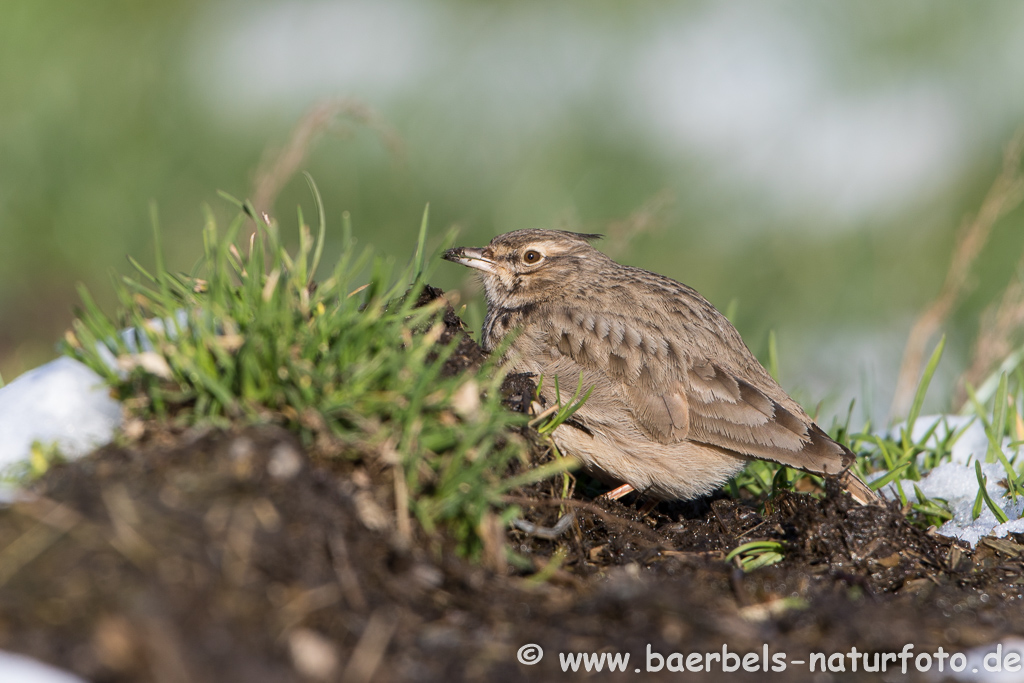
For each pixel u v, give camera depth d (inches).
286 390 300.2
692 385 452.1
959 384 569.6
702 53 1047.6
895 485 447.5
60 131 912.3
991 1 1072.8
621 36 1054.4
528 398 399.5
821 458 419.5
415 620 274.5
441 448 311.9
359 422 300.7
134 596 245.4
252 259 328.5
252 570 259.0
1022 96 991.6
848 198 939.3
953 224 911.0
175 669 235.1
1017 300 578.9
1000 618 320.5
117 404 313.9
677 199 918.4
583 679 259.1
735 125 983.0
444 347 370.9
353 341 315.0
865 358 797.2
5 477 289.3
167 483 274.4
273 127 955.3
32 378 326.0
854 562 358.6
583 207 898.7
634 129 978.1
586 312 478.0
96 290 837.2
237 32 1049.5
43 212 869.8
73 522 261.3
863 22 1069.1
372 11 1074.7
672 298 490.6
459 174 928.9
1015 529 390.0
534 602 294.0
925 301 863.1
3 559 254.4
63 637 239.8
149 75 978.1
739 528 397.1
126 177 898.7
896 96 1011.9
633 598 287.0
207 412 299.6
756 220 926.4
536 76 1012.5
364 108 586.2
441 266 794.8
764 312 858.8
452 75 995.9
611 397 452.8
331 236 858.8
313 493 280.7
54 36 974.4
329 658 249.9
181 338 305.4
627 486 457.4
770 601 310.2
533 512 352.2
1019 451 471.5
